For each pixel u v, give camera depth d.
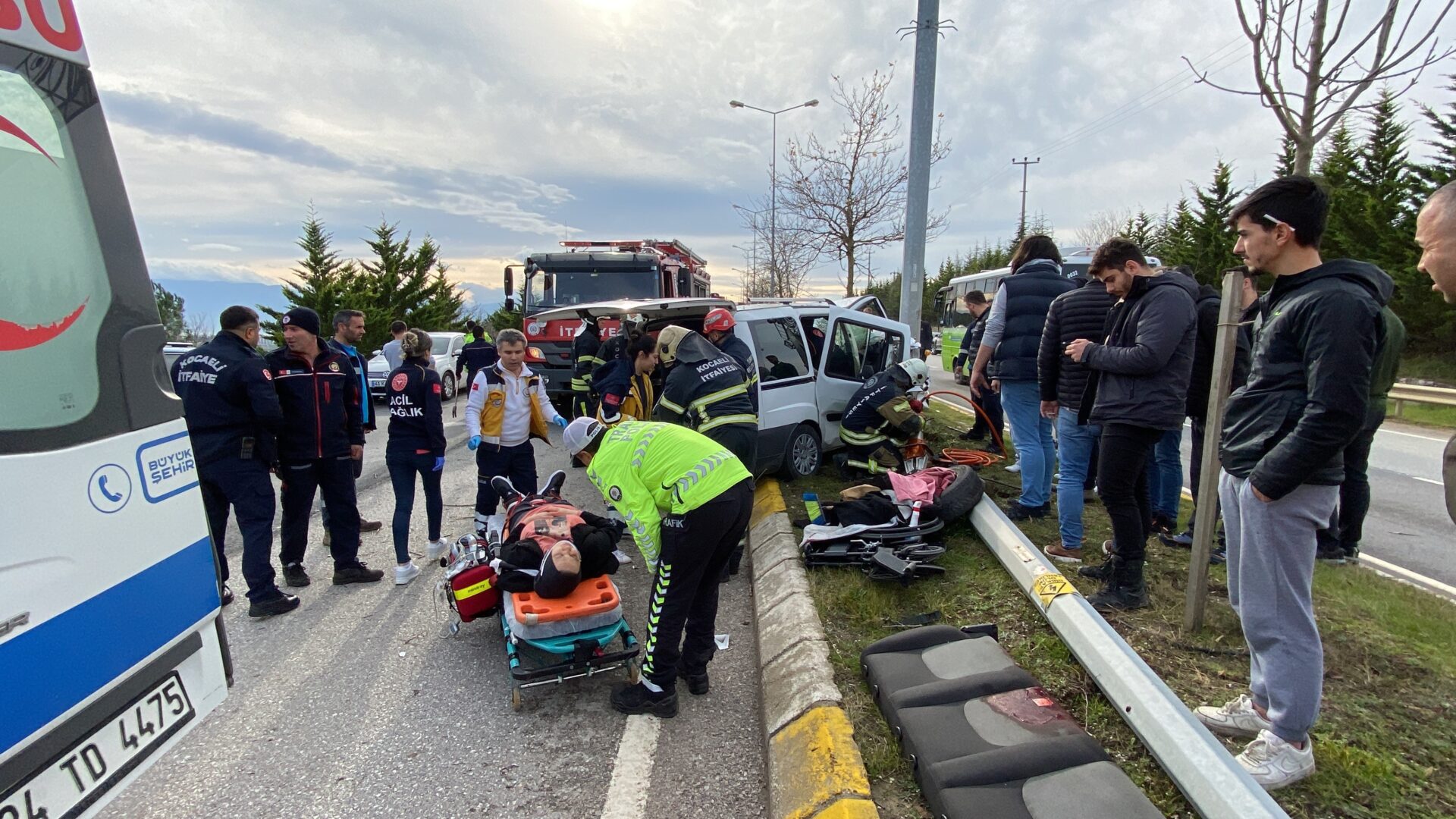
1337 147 21.70
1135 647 3.32
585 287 12.08
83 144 1.90
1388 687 3.01
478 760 2.99
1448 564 5.16
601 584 3.59
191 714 2.11
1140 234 33.19
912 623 3.77
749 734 3.16
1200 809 2.14
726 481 3.14
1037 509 5.39
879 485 5.68
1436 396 12.44
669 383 4.69
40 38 1.79
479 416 5.26
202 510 2.23
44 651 1.63
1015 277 5.37
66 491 1.72
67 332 1.78
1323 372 2.13
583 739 3.13
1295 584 2.33
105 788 1.77
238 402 4.26
